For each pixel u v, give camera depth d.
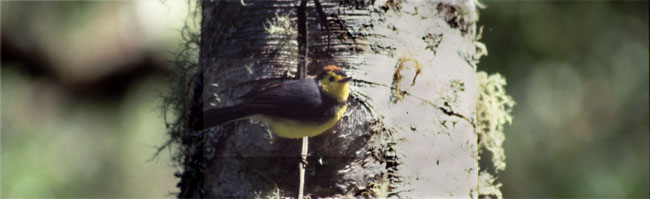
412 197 3.07
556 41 7.57
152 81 9.07
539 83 7.56
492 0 7.29
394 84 3.12
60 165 8.62
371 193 3.03
